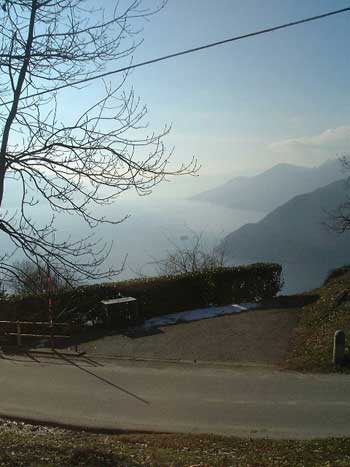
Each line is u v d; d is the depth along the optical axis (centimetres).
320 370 1120
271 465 641
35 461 586
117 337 1466
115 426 869
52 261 659
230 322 1545
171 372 1156
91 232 797
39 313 1428
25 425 891
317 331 1365
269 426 847
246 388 1034
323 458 677
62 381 1125
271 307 1692
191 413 917
